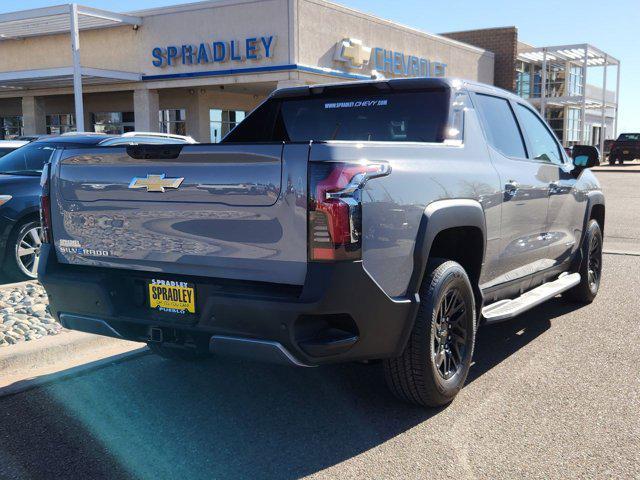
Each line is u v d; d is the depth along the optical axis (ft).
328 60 71.51
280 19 67.15
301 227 10.47
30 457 11.33
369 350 11.36
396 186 11.44
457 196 13.17
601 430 12.25
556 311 21.15
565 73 138.31
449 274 12.81
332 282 10.31
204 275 11.60
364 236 10.70
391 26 81.61
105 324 12.67
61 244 13.26
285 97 17.49
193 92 81.97
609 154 129.29
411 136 15.53
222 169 11.09
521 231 16.29
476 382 14.76
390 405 13.48
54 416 13.03
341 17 72.79
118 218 12.36
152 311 12.26
